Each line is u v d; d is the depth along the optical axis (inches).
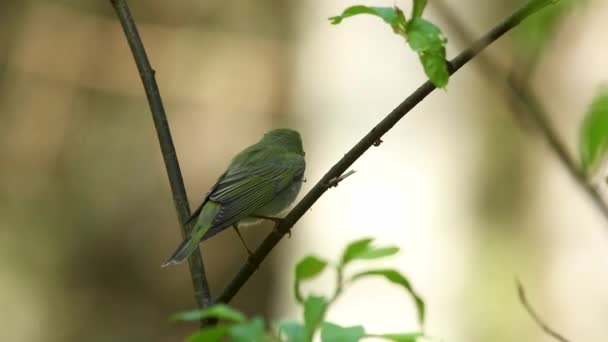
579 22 419.8
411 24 138.7
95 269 713.0
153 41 724.7
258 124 719.1
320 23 530.3
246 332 106.6
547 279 501.7
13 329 684.7
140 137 733.9
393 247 111.8
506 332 492.1
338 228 506.0
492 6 479.2
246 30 721.0
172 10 730.8
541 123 126.8
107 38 732.7
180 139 716.7
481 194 502.9
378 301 481.7
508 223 501.0
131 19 229.5
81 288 704.4
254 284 650.8
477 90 496.7
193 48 726.5
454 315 493.4
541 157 499.5
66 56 727.7
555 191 501.0
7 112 721.0
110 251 717.3
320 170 520.4
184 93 719.7
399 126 505.0
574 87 435.5
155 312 706.8
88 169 727.7
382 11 139.2
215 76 724.0
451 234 500.7
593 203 120.3
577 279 498.6
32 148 723.4
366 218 502.9
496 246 498.6
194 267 205.0
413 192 502.6
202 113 721.6
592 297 494.0
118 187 726.5
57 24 726.5
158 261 718.5
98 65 732.7
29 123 724.0
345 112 519.2
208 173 714.2
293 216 185.8
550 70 435.5
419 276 495.8
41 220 713.0
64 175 724.7
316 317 109.6
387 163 505.0
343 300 481.1
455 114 502.0
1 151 717.3
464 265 498.6
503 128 498.3
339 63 519.8
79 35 729.0
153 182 728.3
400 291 480.7
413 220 501.0
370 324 478.6
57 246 709.9
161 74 722.2
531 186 502.9
